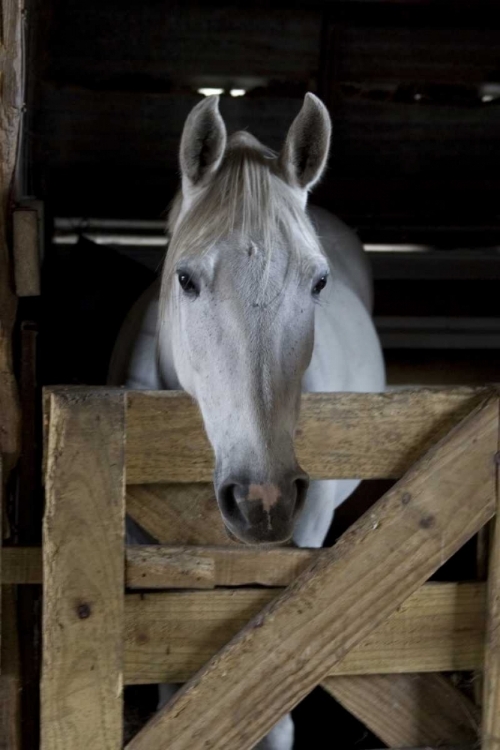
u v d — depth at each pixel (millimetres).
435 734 1493
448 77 3646
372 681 1455
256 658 1352
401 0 3379
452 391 1394
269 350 1303
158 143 3676
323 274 1411
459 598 1433
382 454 1401
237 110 3629
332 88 3582
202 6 3326
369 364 2268
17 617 1414
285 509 1249
